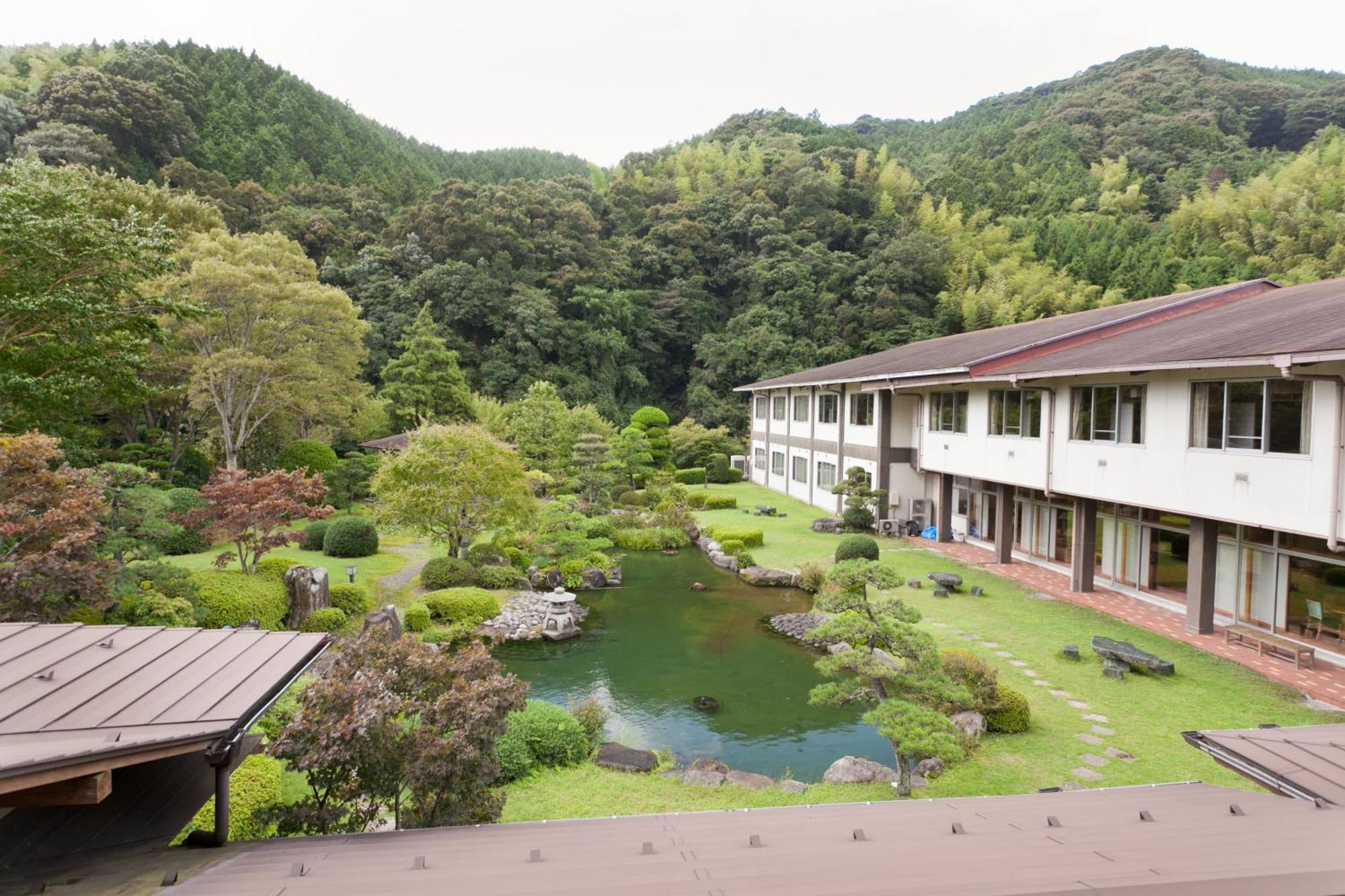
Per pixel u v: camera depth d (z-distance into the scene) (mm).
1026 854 3242
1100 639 11266
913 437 22875
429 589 16141
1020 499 19438
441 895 2844
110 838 4359
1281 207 42406
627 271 52219
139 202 24875
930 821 4254
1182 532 14266
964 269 48719
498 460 17016
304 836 4609
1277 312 12359
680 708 10609
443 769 5203
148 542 11188
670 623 15016
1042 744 8461
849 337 47844
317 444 24547
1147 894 2275
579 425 30656
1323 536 9477
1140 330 15648
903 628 7695
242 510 13312
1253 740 5055
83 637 5102
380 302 41344
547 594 16578
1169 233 46406
